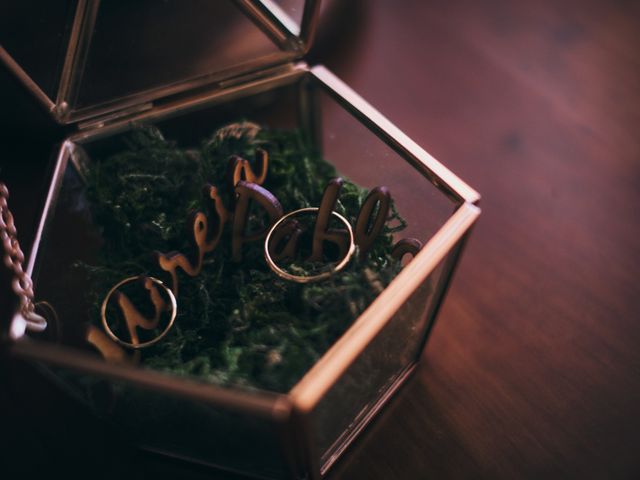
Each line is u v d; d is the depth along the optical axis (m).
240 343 0.18
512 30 0.29
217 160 0.21
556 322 0.23
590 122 0.27
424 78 0.28
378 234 0.19
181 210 0.21
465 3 0.30
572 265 0.24
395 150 0.20
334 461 0.20
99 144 0.21
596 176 0.25
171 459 0.20
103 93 0.21
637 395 0.21
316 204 0.21
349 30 0.29
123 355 0.19
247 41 0.21
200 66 0.21
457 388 0.22
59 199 0.20
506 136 0.26
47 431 0.21
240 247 0.20
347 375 0.17
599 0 0.29
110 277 0.20
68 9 0.19
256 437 0.17
